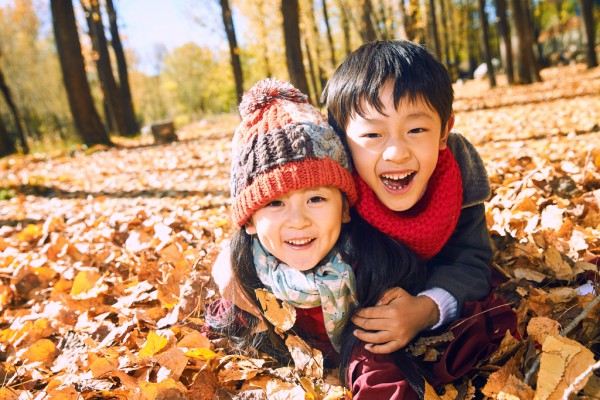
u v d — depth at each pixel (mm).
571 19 40500
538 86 16250
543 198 3082
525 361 1579
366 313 1623
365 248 1681
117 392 1653
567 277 2115
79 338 2133
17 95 36625
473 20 40969
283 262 1701
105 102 19812
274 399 1563
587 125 6188
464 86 27406
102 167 8539
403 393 1464
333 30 31406
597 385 1355
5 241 3576
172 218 3354
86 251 3047
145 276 2600
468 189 1920
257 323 1841
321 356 1691
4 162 10398
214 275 1984
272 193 1508
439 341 1622
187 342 1831
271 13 24453
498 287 2047
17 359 1973
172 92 59906
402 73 1506
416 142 1539
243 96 1739
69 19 12422
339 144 1615
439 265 1940
